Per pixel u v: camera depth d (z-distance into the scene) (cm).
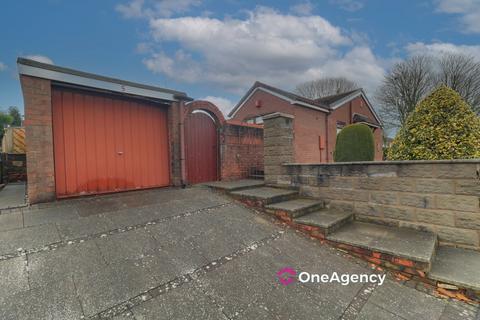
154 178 534
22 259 229
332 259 312
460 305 233
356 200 423
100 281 214
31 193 369
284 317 204
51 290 197
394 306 231
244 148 737
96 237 281
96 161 447
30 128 364
